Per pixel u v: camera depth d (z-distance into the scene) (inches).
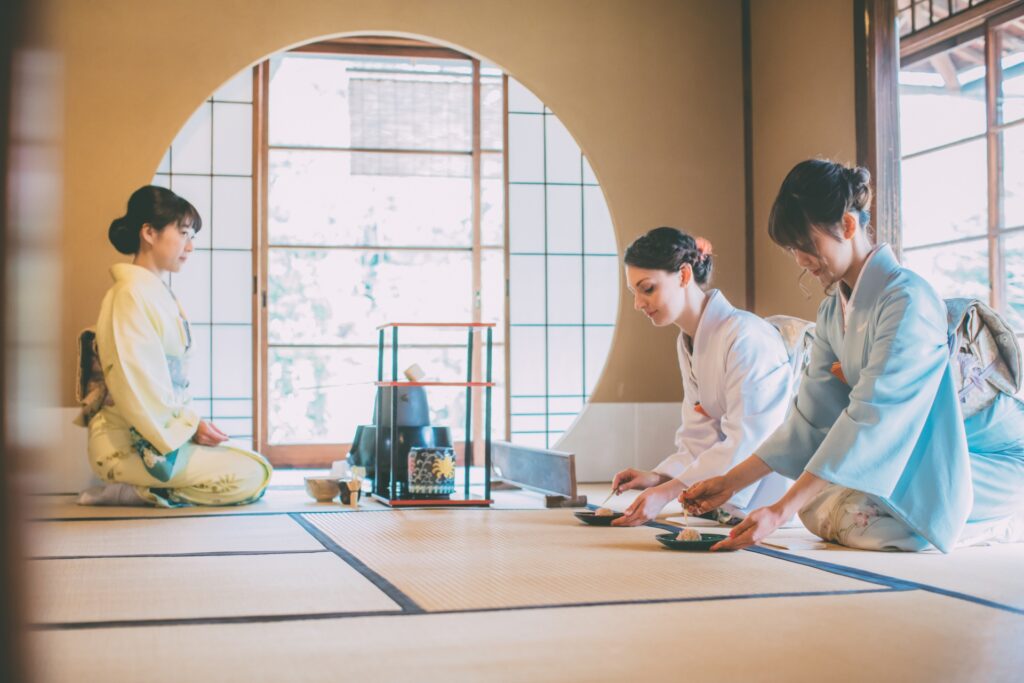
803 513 99.5
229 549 91.8
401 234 323.6
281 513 131.3
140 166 203.2
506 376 232.7
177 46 206.2
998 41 231.5
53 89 7.1
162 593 66.9
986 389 98.7
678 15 227.9
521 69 221.1
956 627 55.2
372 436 160.6
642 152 224.8
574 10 223.9
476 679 43.4
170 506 143.5
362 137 295.6
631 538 100.4
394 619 57.4
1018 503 97.0
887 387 86.9
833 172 94.3
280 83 317.4
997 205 231.8
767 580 72.5
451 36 218.1
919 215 257.9
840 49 195.5
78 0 202.8
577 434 218.8
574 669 45.3
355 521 119.3
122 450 142.9
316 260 323.0
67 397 194.5
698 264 124.8
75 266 198.7
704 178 226.8
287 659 47.0
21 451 6.9
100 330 139.5
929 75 258.5
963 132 252.1
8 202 6.8
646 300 123.0
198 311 259.4
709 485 98.5
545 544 95.2
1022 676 44.3
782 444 98.8
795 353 142.7
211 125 260.7
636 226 223.8
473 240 261.7
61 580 72.7
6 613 7.1
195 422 142.6
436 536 102.5
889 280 92.9
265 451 253.0
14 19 6.8
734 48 229.6
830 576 74.6
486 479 141.0
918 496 89.3
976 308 97.8
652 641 51.3
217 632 53.6
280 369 323.0
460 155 282.4
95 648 49.4
